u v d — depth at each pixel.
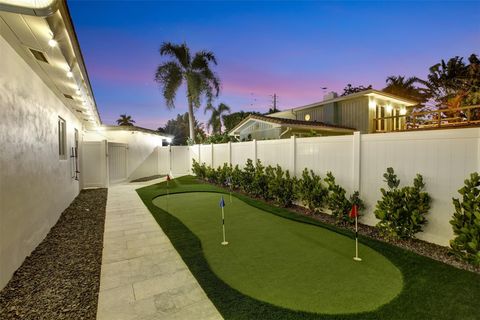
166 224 5.50
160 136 17.41
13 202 3.30
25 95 3.93
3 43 3.14
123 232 5.00
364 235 4.54
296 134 13.78
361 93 14.40
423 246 3.92
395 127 16.92
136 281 3.04
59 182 6.25
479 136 3.42
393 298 2.53
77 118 9.62
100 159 11.53
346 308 2.38
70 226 5.45
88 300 2.65
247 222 5.48
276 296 2.61
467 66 20.89
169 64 18.98
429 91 24.38
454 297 2.54
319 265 3.33
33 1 2.22
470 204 3.19
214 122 23.41
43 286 2.95
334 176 5.81
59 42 3.38
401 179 4.42
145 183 12.80
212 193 9.40
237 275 3.10
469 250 3.10
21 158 3.65
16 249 3.36
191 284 2.93
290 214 6.11
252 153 9.17
